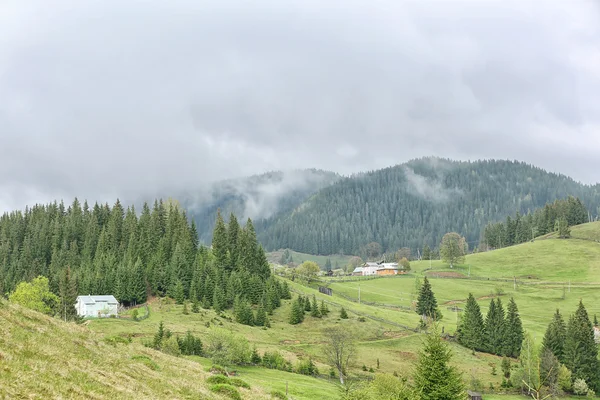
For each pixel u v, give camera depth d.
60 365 34.91
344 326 147.38
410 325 154.75
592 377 121.12
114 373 39.75
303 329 145.25
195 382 50.22
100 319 130.12
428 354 52.81
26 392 27.77
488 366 128.50
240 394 51.97
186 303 160.12
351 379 100.69
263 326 145.25
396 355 126.31
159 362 55.12
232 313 156.00
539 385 48.88
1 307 42.84
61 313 126.38
